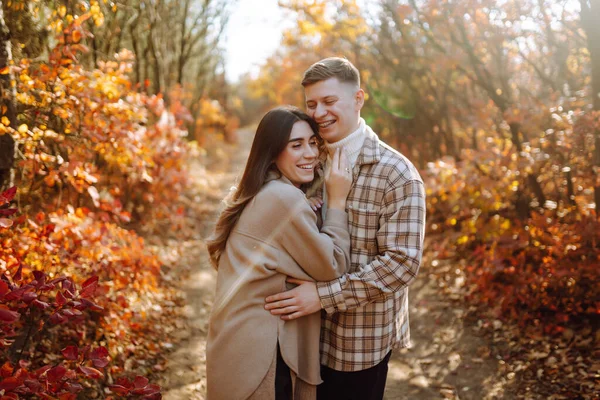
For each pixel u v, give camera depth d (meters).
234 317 2.15
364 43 7.54
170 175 6.19
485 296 4.50
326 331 2.39
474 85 6.02
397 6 5.67
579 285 3.88
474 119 5.22
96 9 3.57
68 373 2.16
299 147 2.24
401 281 2.16
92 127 3.75
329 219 2.25
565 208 4.46
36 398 2.46
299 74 10.41
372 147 2.28
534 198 4.85
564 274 3.71
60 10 3.45
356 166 2.28
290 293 2.17
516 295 4.08
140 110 4.80
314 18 7.44
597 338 3.56
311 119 2.28
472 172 5.07
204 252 6.18
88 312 3.51
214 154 14.13
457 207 5.90
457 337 4.10
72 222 3.36
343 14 7.27
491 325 4.12
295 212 2.14
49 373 2.09
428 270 5.60
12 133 2.93
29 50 3.80
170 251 5.89
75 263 3.24
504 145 5.18
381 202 2.24
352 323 2.28
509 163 4.75
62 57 3.56
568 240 3.88
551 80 4.86
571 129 4.04
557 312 3.95
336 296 2.15
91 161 4.61
